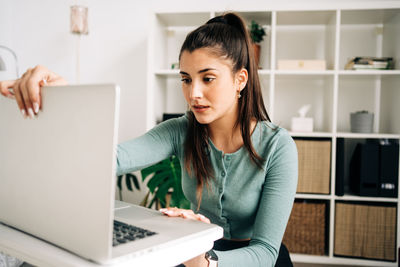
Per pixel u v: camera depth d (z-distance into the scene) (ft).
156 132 3.15
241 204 2.97
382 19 7.32
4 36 8.68
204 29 2.58
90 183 1.42
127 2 8.48
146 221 2.02
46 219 1.65
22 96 1.67
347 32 7.82
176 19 7.65
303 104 8.04
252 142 2.93
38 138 1.65
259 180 2.89
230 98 2.62
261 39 7.34
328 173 6.91
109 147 1.36
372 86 7.82
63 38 8.79
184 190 3.32
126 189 8.53
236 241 3.18
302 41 7.98
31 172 1.71
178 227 1.90
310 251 7.05
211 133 3.06
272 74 6.90
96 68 8.68
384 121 7.55
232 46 2.59
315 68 6.90
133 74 8.55
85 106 1.43
